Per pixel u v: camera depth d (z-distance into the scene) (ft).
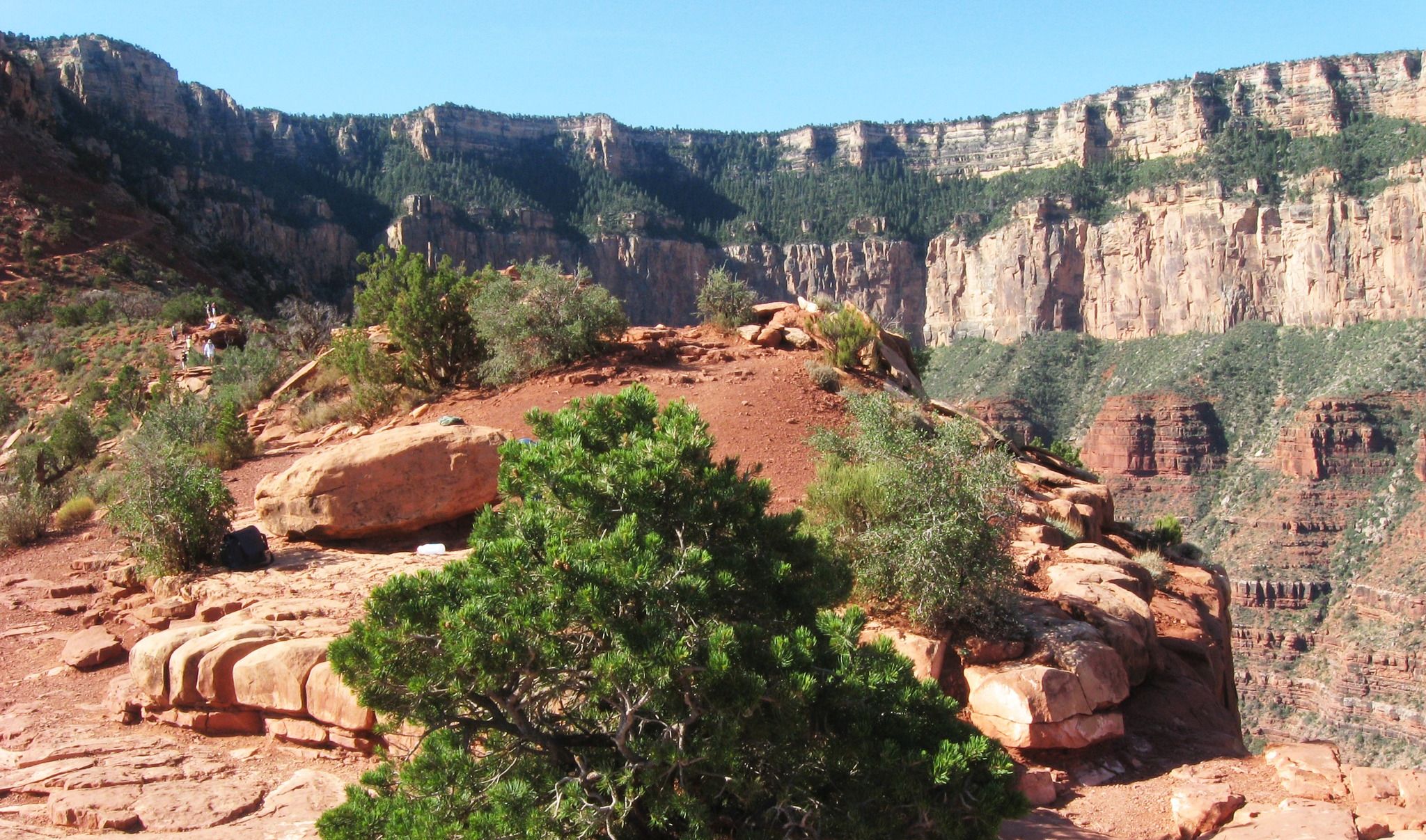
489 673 20.54
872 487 35.58
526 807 20.77
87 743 31.09
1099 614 35.50
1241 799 26.94
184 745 31.58
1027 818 26.84
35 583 47.70
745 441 54.60
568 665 21.89
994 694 30.58
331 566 42.50
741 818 22.35
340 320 118.62
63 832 25.53
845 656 22.71
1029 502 51.78
